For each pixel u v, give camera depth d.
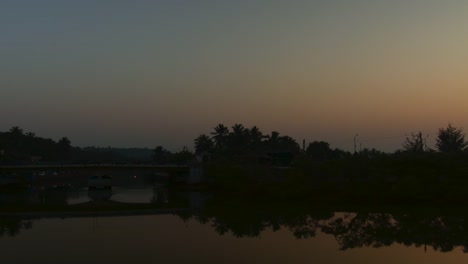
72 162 122.25
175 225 50.59
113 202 81.19
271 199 81.81
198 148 170.75
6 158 141.12
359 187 77.81
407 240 41.31
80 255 33.97
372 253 35.34
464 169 73.81
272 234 44.28
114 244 38.53
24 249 36.25
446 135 130.50
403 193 71.88
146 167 114.81
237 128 168.00
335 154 152.62
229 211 64.81
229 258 33.12
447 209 65.25
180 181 129.75
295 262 32.06
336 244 39.00
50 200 85.75
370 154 91.62
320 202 75.75
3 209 67.81
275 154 122.62
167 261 32.03
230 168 100.62
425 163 77.25
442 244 39.31
